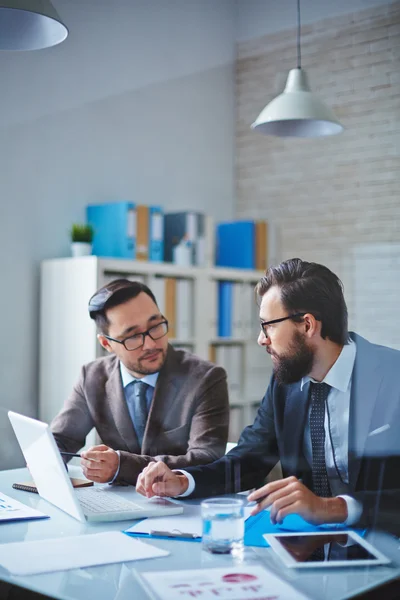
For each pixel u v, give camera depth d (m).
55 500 1.63
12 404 3.29
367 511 1.43
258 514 1.51
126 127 3.86
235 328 3.92
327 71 4.30
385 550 1.28
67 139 3.55
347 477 1.69
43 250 3.44
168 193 4.11
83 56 3.63
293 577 1.15
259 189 4.56
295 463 1.78
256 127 3.14
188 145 4.24
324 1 4.30
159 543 1.35
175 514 1.55
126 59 3.86
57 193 3.50
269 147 4.53
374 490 1.53
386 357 1.75
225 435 2.17
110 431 2.29
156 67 4.04
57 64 3.51
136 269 3.37
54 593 1.09
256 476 1.81
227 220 4.52
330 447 1.73
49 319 3.35
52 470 1.57
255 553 1.28
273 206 4.51
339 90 4.26
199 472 1.72
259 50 4.53
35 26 2.11
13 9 2.09
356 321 4.14
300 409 1.79
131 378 2.28
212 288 3.79
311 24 4.34
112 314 2.27
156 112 4.04
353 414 1.72
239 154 4.58
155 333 2.27
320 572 1.17
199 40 4.31
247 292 4.00
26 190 3.37
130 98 3.88
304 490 1.45
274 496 1.45
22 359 3.34
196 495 1.69
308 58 4.36
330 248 4.28
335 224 4.27
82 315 3.20
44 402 3.34
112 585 1.12
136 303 2.27
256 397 3.98
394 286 4.03
